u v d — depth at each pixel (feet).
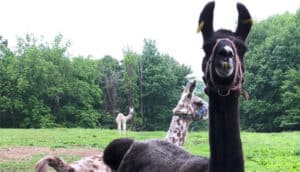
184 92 26.27
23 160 52.01
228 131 14.15
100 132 107.04
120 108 207.21
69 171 21.68
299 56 185.57
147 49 221.05
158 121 214.48
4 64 188.75
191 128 170.19
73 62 197.26
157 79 212.43
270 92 186.80
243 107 190.49
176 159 18.06
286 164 57.36
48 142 75.87
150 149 19.33
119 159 21.04
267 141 87.81
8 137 84.94
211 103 14.32
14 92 184.03
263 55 191.52
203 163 16.57
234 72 13.75
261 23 211.20
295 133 121.70
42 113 184.34
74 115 192.44
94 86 199.31
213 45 14.10
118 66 220.84
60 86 189.78
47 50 197.47
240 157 14.21
